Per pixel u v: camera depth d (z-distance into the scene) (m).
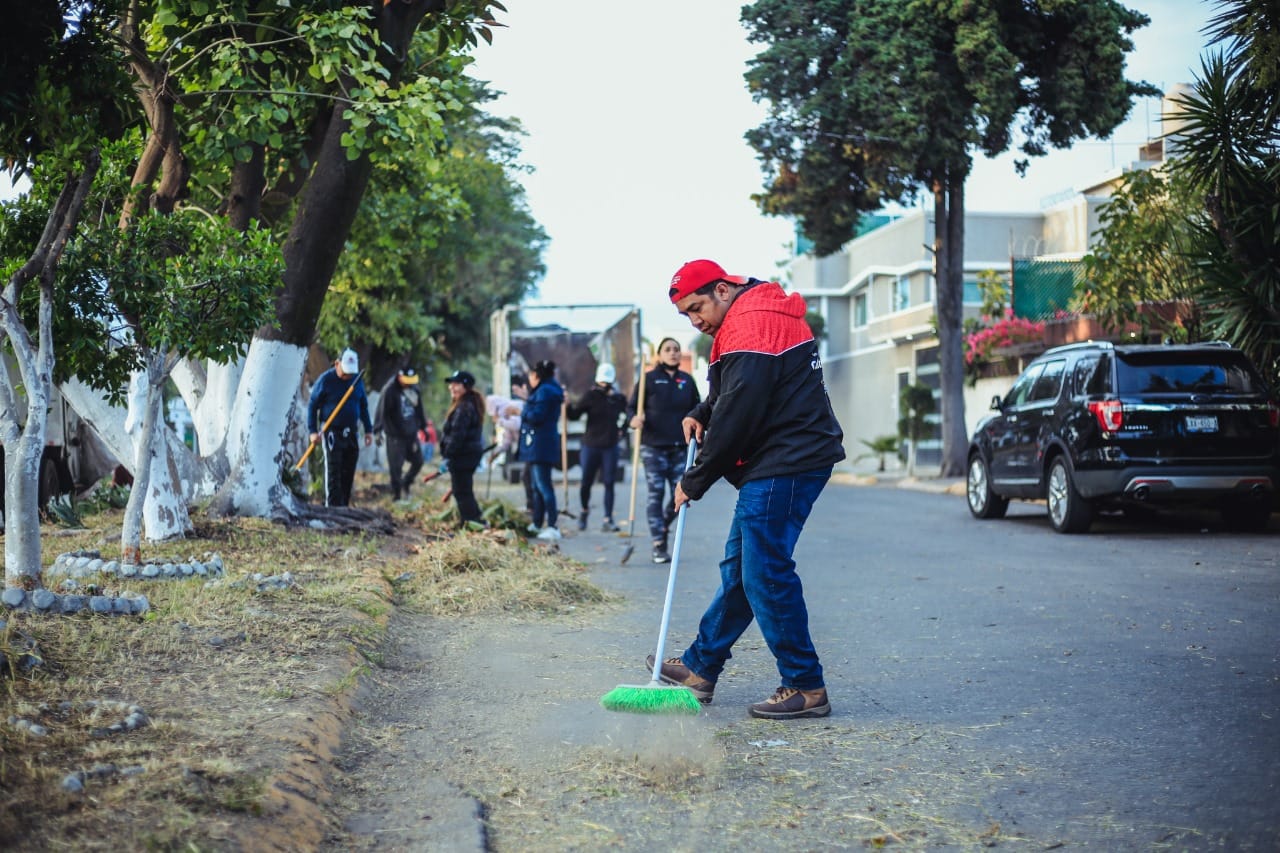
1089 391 13.09
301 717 4.61
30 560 6.20
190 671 5.27
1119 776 4.31
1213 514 15.47
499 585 8.71
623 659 6.55
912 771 4.43
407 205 17.58
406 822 3.88
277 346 11.04
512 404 25.69
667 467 11.48
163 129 9.62
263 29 10.27
